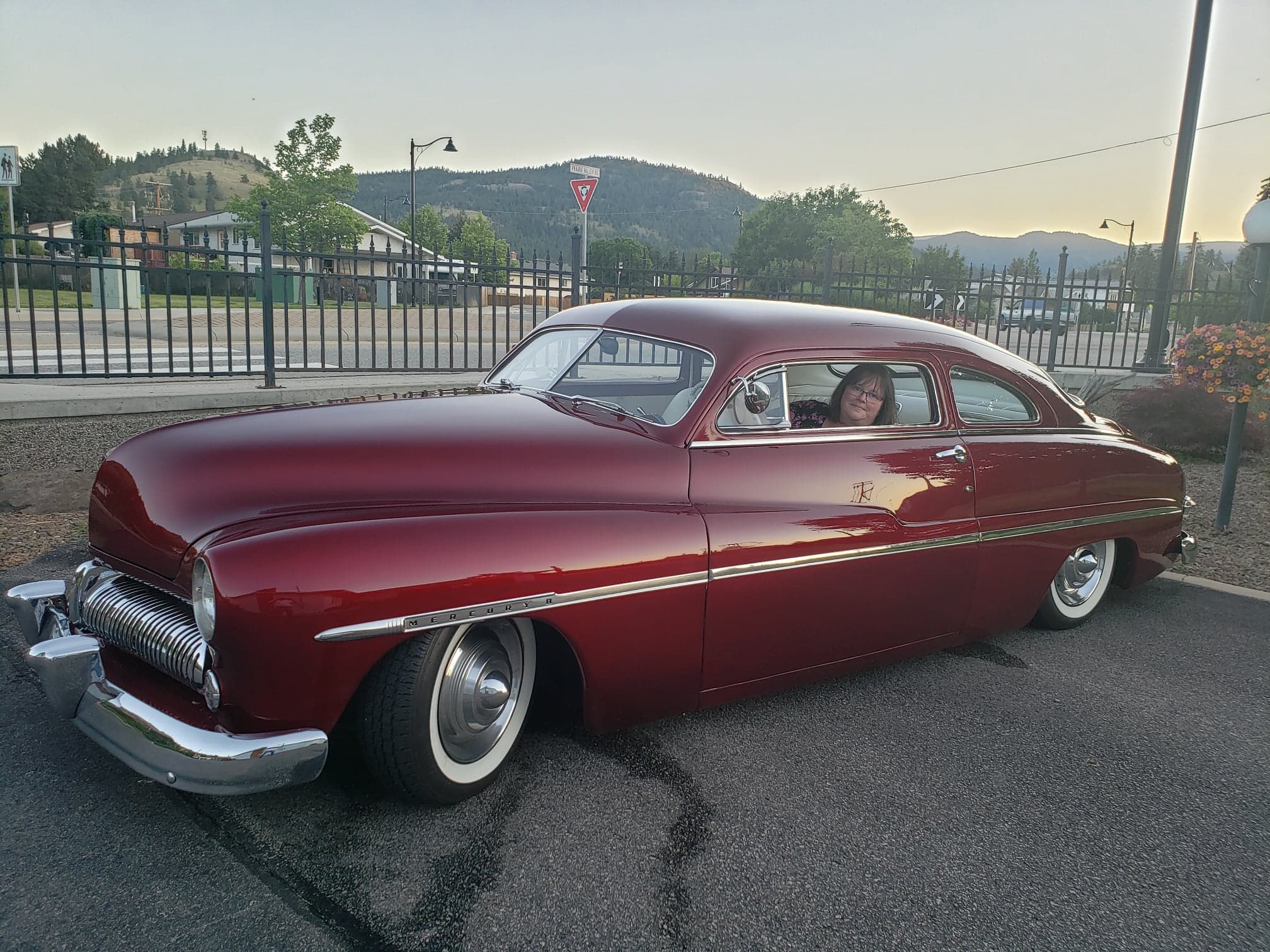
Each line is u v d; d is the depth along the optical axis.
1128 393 10.79
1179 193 12.55
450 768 2.70
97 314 15.86
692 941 2.23
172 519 2.63
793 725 3.49
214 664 2.36
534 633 2.99
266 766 2.33
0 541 4.98
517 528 2.68
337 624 2.36
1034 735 3.51
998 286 11.01
